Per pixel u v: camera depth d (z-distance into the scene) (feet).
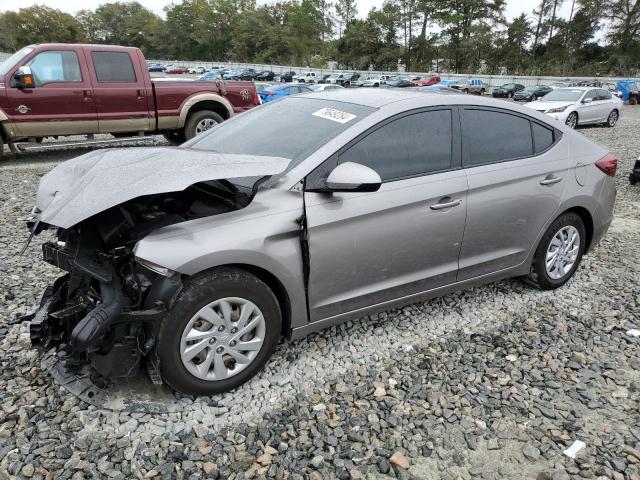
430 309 12.84
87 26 399.44
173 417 8.64
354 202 9.73
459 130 11.39
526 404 9.29
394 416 8.86
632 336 11.82
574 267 14.26
